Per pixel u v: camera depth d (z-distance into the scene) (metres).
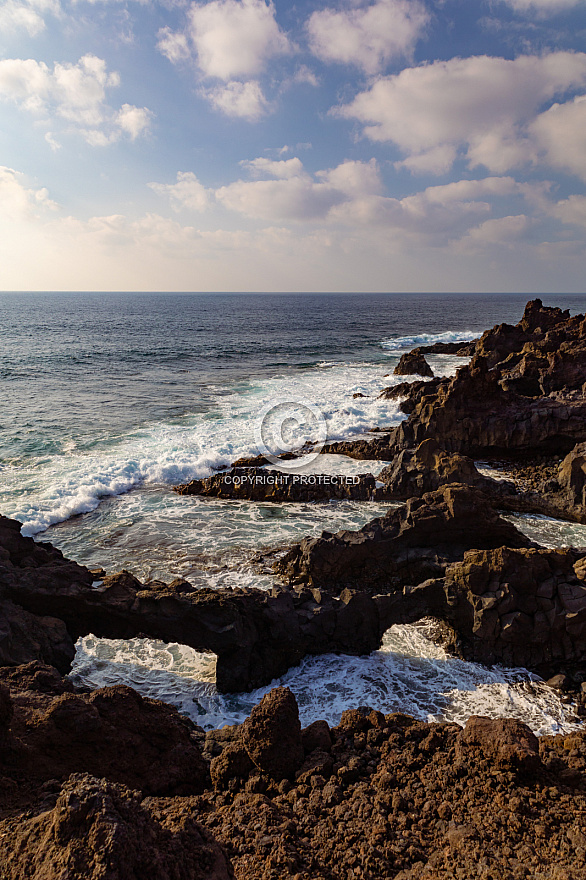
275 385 51.69
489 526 16.52
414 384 41.22
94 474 27.02
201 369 62.88
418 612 14.60
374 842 7.20
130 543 20.73
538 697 12.68
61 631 12.62
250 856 6.83
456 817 7.74
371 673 13.56
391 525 17.20
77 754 8.20
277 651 13.56
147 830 5.59
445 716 12.02
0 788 7.19
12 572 13.17
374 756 9.34
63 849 5.09
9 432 34.62
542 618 13.65
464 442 29.88
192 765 9.16
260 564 18.94
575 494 23.14
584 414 28.58
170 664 14.02
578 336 44.62
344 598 14.54
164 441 32.84
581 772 8.73
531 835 7.27
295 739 9.05
